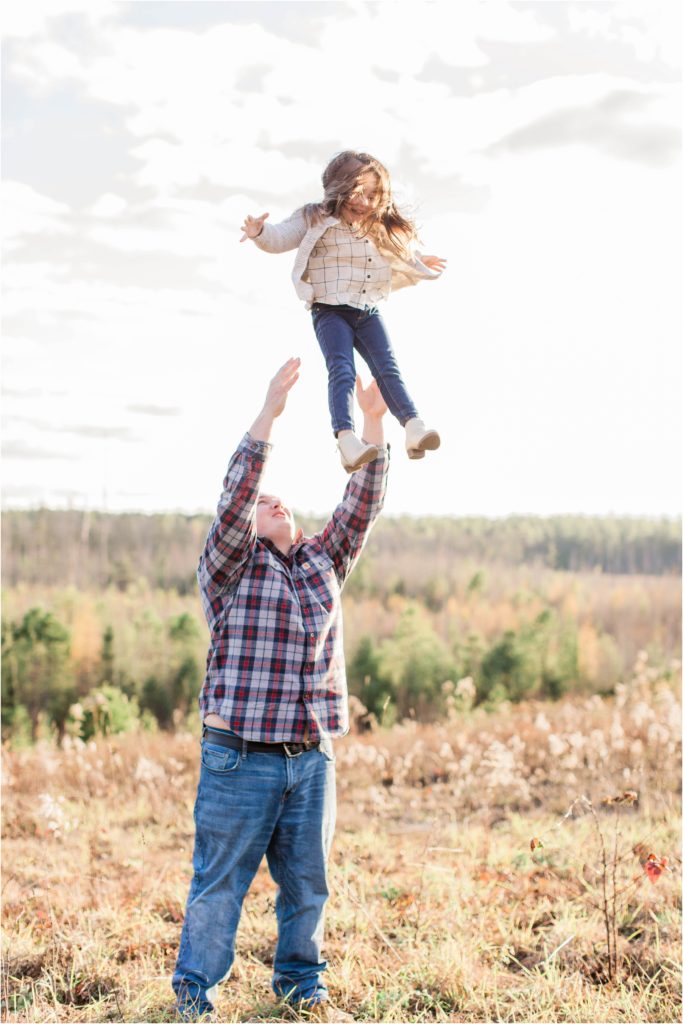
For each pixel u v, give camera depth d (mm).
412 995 4035
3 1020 3803
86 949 4516
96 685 18219
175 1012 3752
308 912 3801
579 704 15531
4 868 6211
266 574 3756
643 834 6242
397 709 16969
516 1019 3824
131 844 7000
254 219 3799
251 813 3586
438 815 7410
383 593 22891
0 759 9703
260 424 3672
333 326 3896
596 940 4539
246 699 3592
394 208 4004
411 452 3695
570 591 20281
